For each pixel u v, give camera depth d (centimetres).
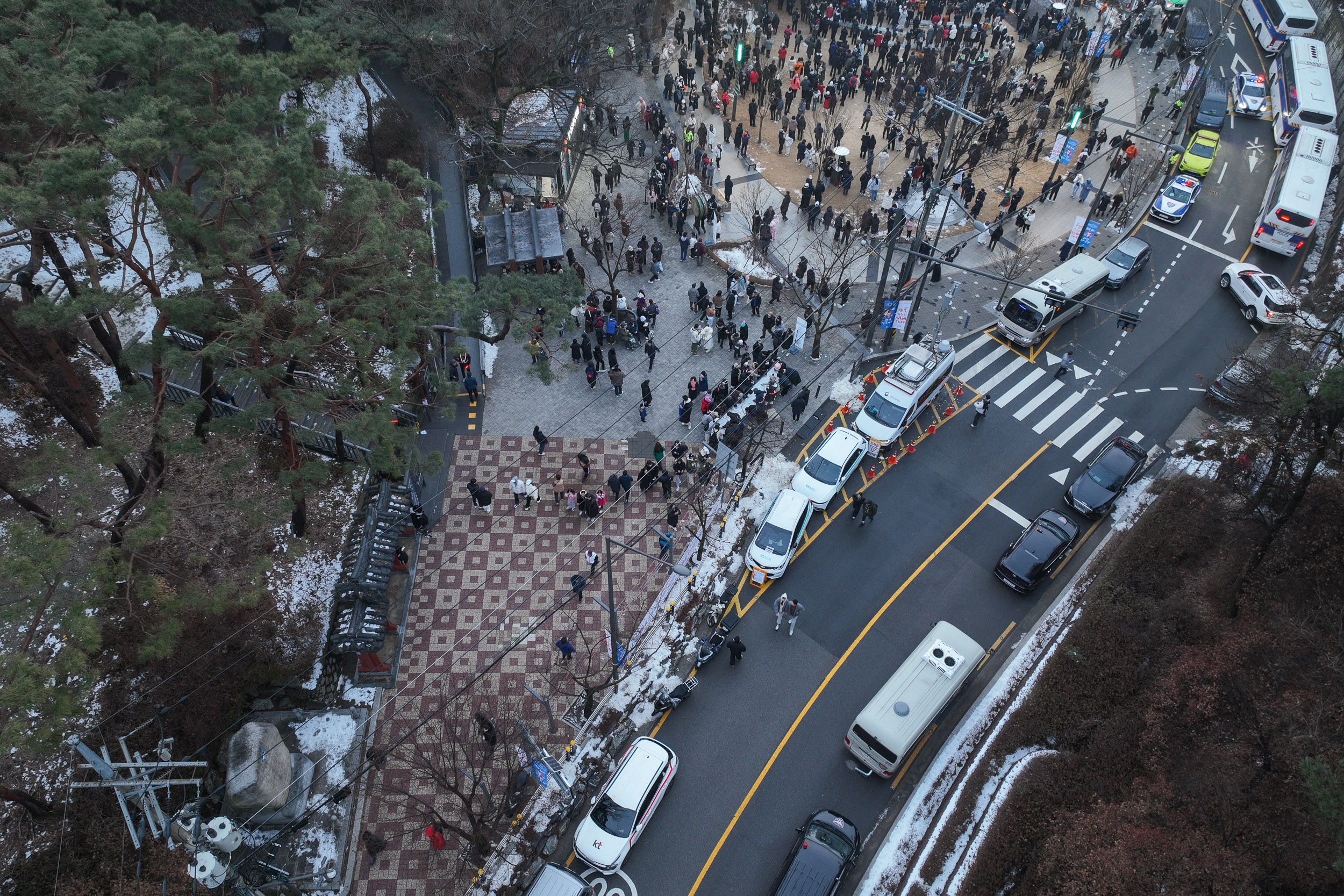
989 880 2075
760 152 4781
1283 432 2409
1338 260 3931
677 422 3303
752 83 5156
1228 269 3900
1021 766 2289
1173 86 5309
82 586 1933
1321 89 4800
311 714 2427
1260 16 5825
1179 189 4334
